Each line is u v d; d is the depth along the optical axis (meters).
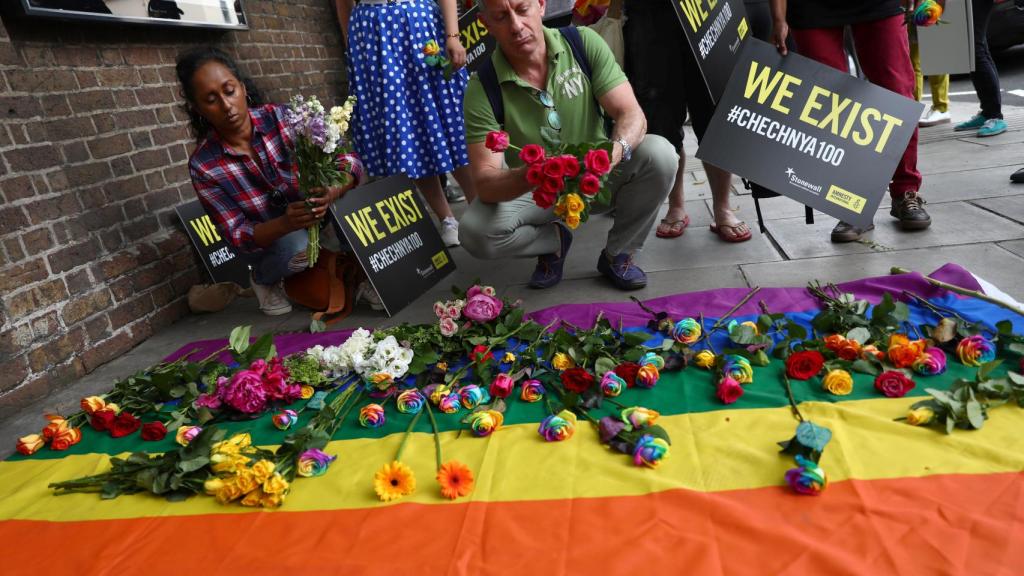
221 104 2.52
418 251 2.97
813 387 1.69
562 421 1.61
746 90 2.49
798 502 1.29
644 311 2.33
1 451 2.06
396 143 3.49
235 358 2.09
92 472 1.76
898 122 2.39
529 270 3.09
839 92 2.44
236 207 2.74
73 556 1.43
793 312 2.15
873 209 2.39
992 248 2.47
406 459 1.63
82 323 2.65
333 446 1.73
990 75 4.26
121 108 3.20
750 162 2.48
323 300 2.86
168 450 1.83
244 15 4.27
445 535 1.34
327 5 5.58
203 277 3.39
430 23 3.43
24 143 2.50
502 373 1.88
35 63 2.78
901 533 1.18
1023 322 1.84
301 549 1.35
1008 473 1.28
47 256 2.54
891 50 2.69
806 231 3.02
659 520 1.29
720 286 2.54
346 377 2.09
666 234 3.23
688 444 1.52
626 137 2.13
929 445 1.40
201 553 1.38
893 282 2.20
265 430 1.88
